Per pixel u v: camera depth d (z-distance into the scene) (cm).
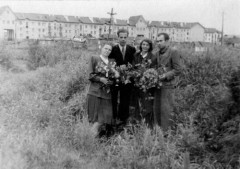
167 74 459
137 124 471
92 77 473
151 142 398
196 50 820
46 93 602
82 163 365
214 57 701
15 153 349
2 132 390
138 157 373
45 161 348
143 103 509
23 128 414
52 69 916
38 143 380
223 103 423
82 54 1119
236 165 344
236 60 672
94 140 426
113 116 532
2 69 982
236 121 383
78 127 447
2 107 489
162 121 472
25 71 1064
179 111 521
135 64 511
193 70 660
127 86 521
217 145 397
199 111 478
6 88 617
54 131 430
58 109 515
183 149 400
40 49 1302
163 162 363
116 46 521
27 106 498
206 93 572
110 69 471
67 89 682
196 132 432
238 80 398
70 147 404
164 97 471
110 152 396
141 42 505
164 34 488
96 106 477
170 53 475
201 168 363
